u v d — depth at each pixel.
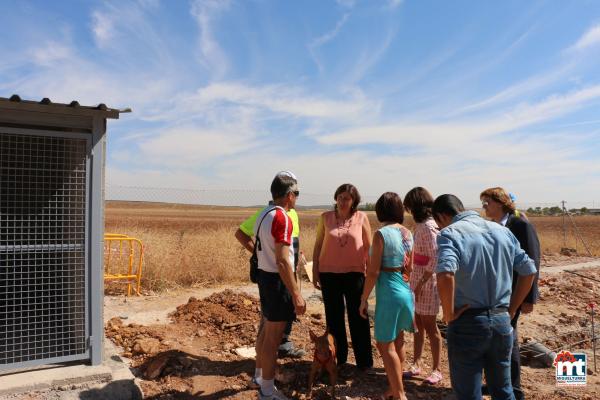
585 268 12.95
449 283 2.87
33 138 4.23
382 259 4.06
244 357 5.10
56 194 4.50
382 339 3.98
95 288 4.30
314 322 6.50
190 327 6.11
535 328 6.70
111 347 4.85
